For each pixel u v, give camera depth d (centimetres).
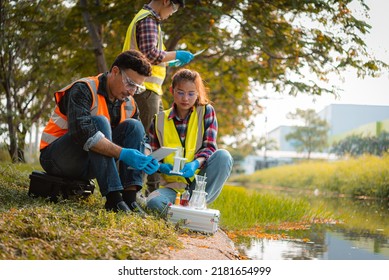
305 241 691
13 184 693
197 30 1194
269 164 3944
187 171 561
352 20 1155
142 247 424
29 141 1574
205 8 1096
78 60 1398
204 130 600
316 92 1259
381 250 646
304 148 3625
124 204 531
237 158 4197
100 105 557
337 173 2141
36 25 1311
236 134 2628
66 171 573
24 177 780
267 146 4238
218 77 1545
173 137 603
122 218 491
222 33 1355
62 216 477
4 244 388
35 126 1692
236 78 1497
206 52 1426
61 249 393
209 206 867
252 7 1249
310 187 2330
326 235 752
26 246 389
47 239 417
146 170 530
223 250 500
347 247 659
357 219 976
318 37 1219
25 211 477
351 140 2744
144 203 612
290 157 3878
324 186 2166
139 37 655
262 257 564
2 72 1374
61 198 568
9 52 1361
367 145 2548
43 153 579
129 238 442
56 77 1451
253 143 3959
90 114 539
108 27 1405
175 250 448
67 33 1270
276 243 664
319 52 1243
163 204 564
